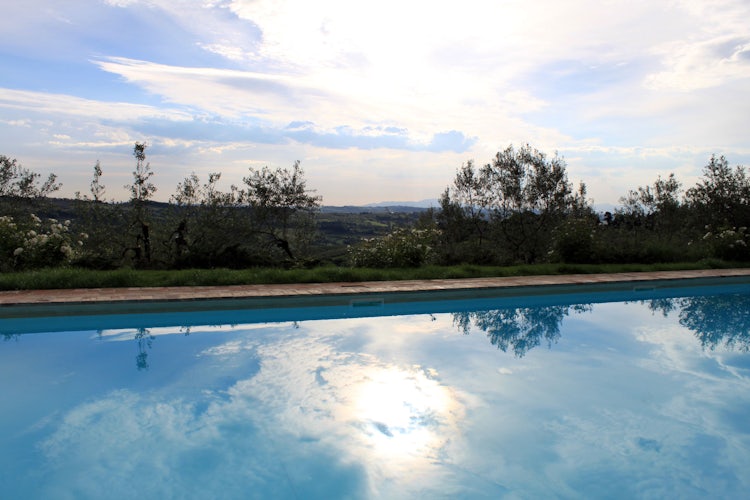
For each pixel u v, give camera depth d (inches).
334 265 492.7
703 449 168.4
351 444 167.9
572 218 583.8
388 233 521.7
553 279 449.4
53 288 338.0
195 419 182.2
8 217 386.3
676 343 297.1
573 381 230.1
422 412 193.8
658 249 597.6
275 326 314.7
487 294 406.3
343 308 363.6
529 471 154.6
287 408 193.8
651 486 147.2
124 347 262.4
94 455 156.3
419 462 158.1
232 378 222.7
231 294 331.6
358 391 212.2
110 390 205.9
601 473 153.6
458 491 143.7
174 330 299.6
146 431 172.6
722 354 275.3
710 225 649.0
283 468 152.4
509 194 580.7
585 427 183.3
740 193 660.7
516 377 234.1
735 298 445.4
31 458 153.6
